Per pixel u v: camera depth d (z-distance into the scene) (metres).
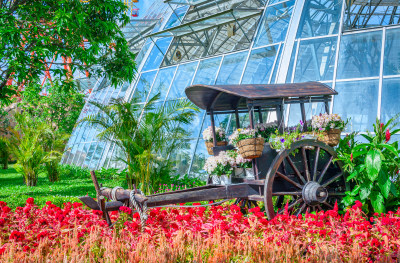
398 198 6.57
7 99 10.24
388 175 6.27
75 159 23.88
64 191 13.40
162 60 19.22
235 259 3.84
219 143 7.56
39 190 13.77
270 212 5.91
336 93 6.98
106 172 17.72
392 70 10.73
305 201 6.30
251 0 17.09
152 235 4.25
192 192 5.77
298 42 13.00
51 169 18.17
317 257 3.62
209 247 4.09
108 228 4.48
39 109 30.31
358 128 10.38
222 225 4.37
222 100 7.36
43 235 4.09
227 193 6.08
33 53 9.71
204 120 14.20
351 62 11.51
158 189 11.47
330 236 4.43
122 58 10.86
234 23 17.08
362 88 10.86
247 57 14.65
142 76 19.61
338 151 6.97
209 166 6.84
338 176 6.69
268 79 13.38
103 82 26.06
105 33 10.52
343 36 12.13
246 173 6.56
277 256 3.70
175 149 14.43
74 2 9.52
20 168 16.06
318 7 13.41
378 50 11.26
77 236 4.09
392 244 4.16
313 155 6.67
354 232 4.28
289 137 6.16
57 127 30.95
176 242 3.82
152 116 11.52
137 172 11.59
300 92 6.68
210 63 16.25
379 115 10.24
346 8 13.51
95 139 22.09
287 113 11.43
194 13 20.12
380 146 6.21
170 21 21.02
